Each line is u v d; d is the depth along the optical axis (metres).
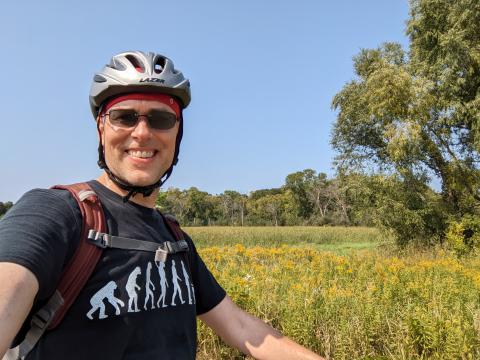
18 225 1.16
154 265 1.39
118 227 1.38
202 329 4.94
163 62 1.64
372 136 23.30
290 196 95.38
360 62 25.05
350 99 23.95
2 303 1.03
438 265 10.46
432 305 5.61
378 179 21.02
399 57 24.64
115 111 1.48
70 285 1.23
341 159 23.86
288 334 5.01
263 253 13.67
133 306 1.29
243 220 95.12
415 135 20.05
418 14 22.92
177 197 94.81
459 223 19.67
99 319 1.24
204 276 1.79
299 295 5.94
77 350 1.21
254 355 1.77
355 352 4.49
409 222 19.98
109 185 1.51
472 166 21.66
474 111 20.91
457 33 21.05
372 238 35.72
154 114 1.50
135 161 1.47
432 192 22.03
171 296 1.41
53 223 1.21
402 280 7.86
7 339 1.03
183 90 1.56
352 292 6.62
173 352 1.36
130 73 1.48
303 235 35.62
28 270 1.09
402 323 4.81
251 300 5.84
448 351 4.22
